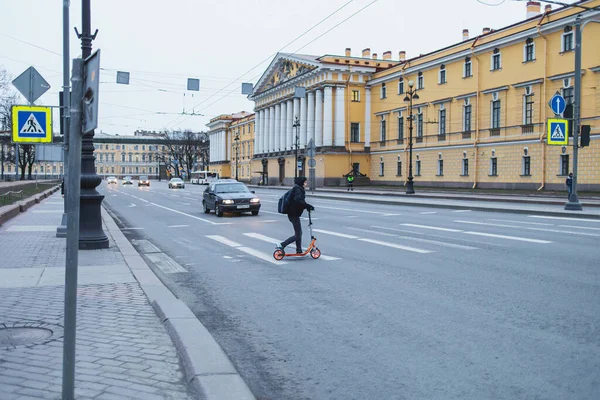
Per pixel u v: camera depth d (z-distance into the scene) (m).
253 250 12.35
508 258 10.37
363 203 31.75
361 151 66.00
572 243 12.38
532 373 4.51
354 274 9.07
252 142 95.75
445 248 11.88
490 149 45.31
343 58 66.19
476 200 32.69
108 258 10.32
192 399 3.88
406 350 5.17
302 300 7.32
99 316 6.14
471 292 7.50
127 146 152.50
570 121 22.47
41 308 6.45
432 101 53.12
